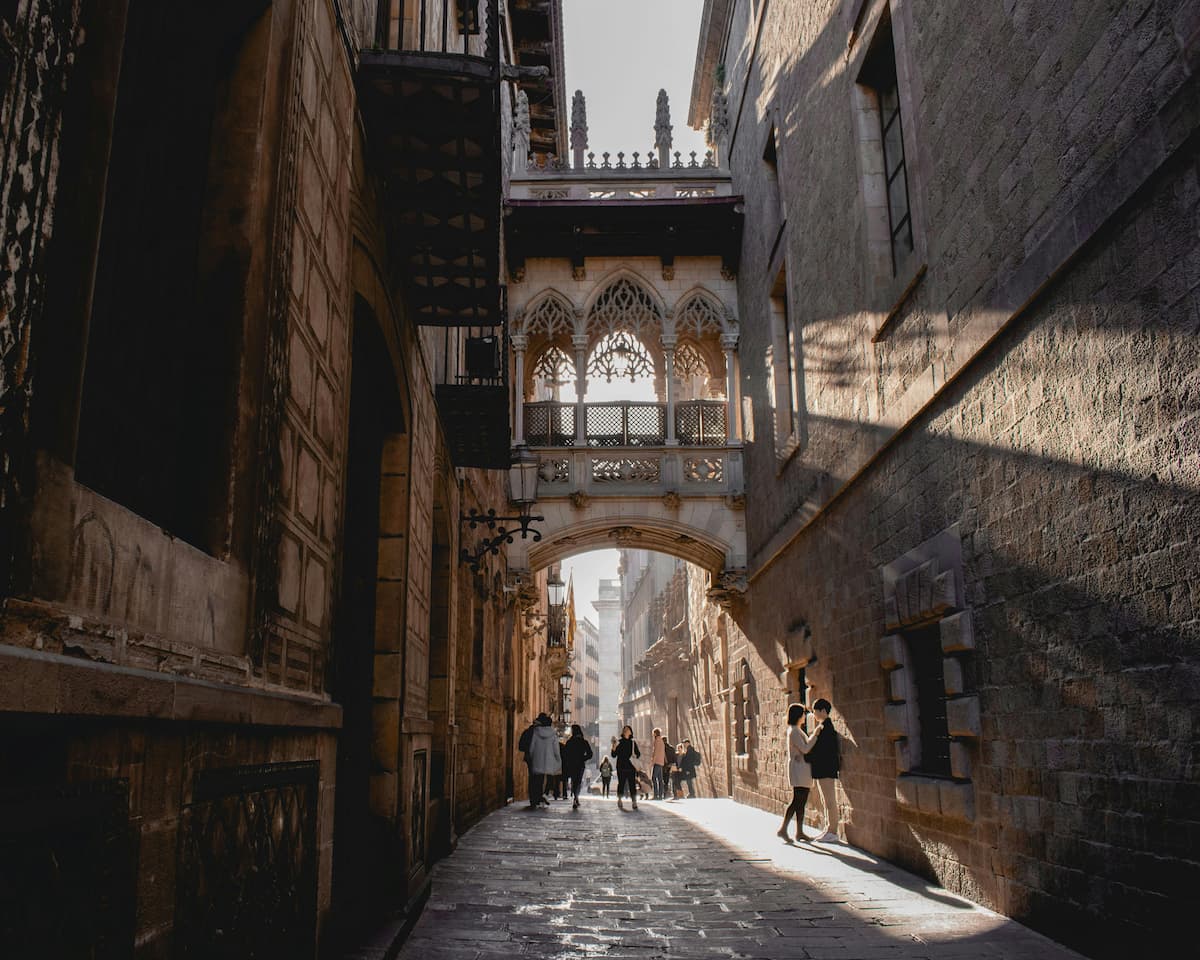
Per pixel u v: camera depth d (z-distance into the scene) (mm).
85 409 2588
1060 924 6027
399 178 5938
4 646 1674
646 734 47781
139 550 2428
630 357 19875
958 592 7734
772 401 15875
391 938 5363
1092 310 5684
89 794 2027
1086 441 5773
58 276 1989
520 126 20172
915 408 8734
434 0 8062
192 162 3385
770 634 16594
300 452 4051
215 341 3311
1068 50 5953
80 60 2045
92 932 2047
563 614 35969
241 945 3074
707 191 19656
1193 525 4738
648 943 5855
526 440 19141
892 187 10180
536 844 11094
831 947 5832
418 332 7898
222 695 2791
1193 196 4703
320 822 4160
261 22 3605
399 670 6711
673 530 18781
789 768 11875
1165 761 4965
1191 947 4723
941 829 8164
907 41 9039
